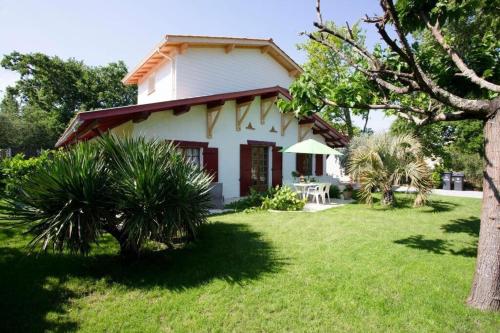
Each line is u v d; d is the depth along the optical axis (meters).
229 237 6.09
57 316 3.22
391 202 10.38
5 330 2.97
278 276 4.18
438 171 18.94
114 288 3.86
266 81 15.06
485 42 5.30
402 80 4.16
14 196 4.35
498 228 3.26
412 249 5.35
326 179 15.11
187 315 3.25
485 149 3.46
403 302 3.46
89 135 10.33
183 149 10.72
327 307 3.36
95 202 4.24
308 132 15.88
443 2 4.29
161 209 4.48
